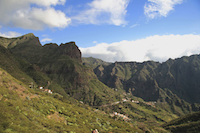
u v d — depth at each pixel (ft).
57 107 140.36
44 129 81.25
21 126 72.02
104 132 138.62
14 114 78.43
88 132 116.26
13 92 107.24
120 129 182.19
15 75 424.87
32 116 89.15
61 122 110.83
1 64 425.69
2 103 82.28
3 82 113.60
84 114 177.06
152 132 322.14
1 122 65.77
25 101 107.04
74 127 111.65
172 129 420.77
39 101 124.06
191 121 443.32
